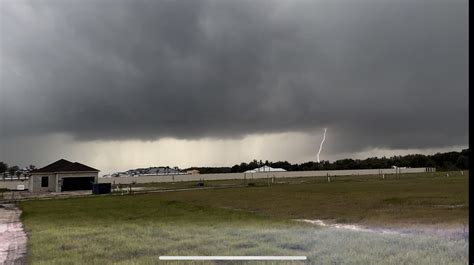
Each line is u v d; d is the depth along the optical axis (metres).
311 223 20.53
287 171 122.00
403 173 111.62
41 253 14.20
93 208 31.83
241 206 30.95
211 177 104.12
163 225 20.62
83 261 12.97
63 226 20.95
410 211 24.22
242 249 14.18
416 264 11.48
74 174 64.38
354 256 12.65
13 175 90.62
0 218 26.86
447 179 66.94
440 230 16.97
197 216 24.67
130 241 16.08
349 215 23.34
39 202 40.38
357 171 118.19
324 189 49.25
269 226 19.47
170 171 125.56
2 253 14.59
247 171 128.25
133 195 48.12
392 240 14.89
